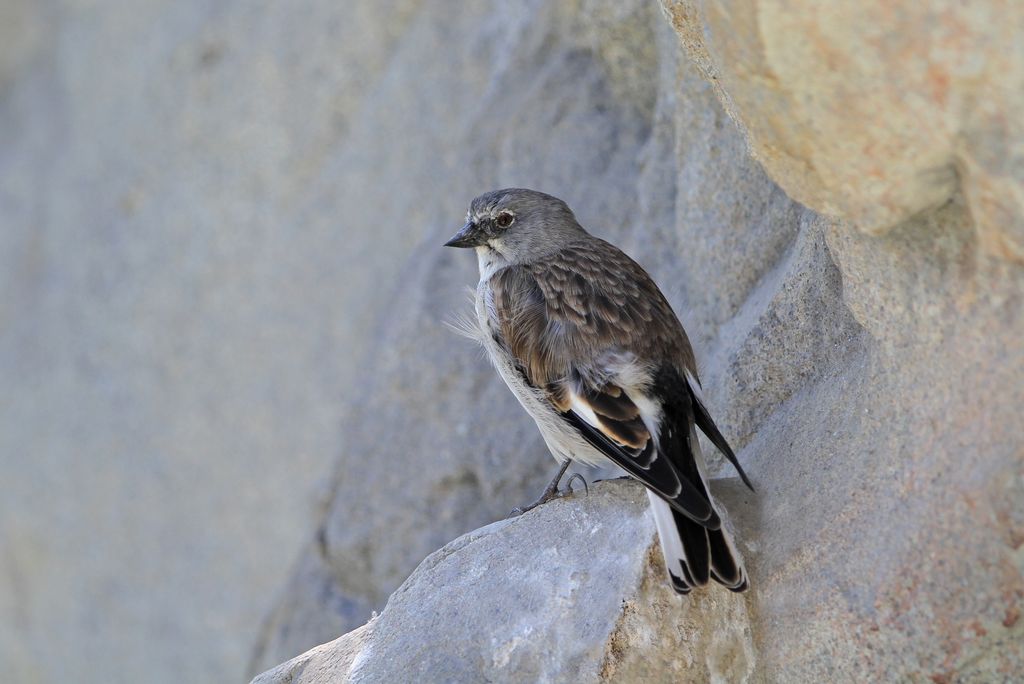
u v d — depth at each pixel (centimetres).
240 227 1769
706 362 951
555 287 878
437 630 770
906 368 663
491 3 1501
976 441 609
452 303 1284
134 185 1934
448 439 1252
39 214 2109
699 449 821
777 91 586
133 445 1839
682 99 980
